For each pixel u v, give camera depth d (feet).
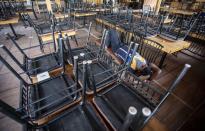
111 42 8.04
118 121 3.46
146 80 6.47
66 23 10.44
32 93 4.09
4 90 6.81
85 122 3.41
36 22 10.29
